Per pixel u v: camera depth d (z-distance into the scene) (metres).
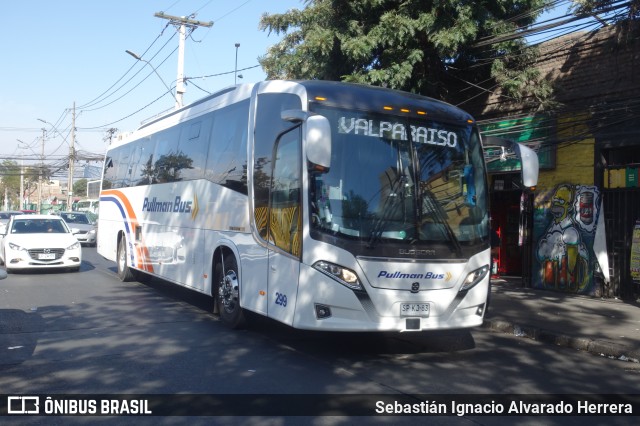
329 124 6.82
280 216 7.86
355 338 9.12
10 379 6.79
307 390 6.48
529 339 9.66
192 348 8.23
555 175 13.39
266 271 8.14
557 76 13.44
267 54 15.67
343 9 13.84
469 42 13.30
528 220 13.92
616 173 12.31
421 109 8.01
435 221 7.66
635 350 8.36
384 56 13.56
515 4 13.69
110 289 13.84
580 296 12.74
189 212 11.03
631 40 11.05
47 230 17.27
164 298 12.61
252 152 8.71
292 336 9.09
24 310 11.04
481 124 14.28
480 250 7.96
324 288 7.14
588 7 10.95
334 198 7.32
